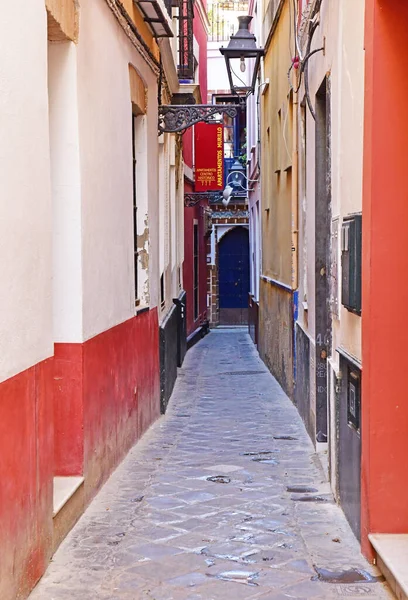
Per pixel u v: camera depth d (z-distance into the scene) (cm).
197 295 2684
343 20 650
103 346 723
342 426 644
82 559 546
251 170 2503
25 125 471
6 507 435
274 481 762
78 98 628
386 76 511
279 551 564
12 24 448
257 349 2245
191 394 1421
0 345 424
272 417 1143
